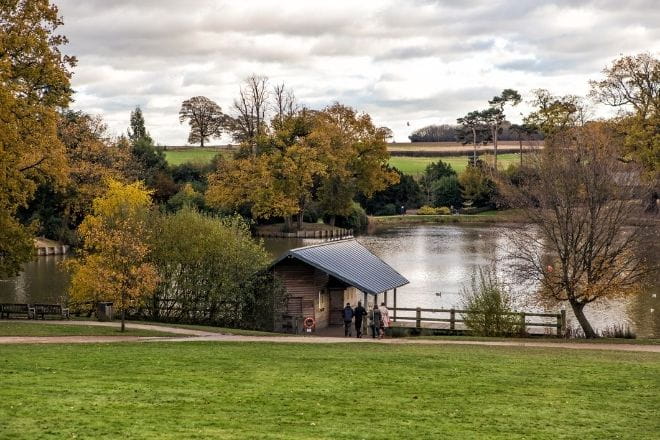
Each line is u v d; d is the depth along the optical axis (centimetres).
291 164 10719
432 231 12044
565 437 1759
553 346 3497
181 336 3750
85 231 4959
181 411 1881
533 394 2230
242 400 2034
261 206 10919
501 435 1753
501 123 17150
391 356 2925
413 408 2009
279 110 11844
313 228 11538
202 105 17475
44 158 4706
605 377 2514
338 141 11400
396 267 7681
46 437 1591
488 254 8731
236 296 4650
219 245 4706
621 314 5144
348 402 2055
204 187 12238
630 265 4178
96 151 9331
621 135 7088
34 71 4422
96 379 2259
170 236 4734
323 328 4703
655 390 2316
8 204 4925
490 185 14325
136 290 3831
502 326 4209
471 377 2475
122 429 1680
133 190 5512
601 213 4069
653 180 4431
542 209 4159
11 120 4150
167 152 16288
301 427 1762
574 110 8588
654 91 7194
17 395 1984
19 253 4756
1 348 2984
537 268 4153
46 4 4456
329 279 4881
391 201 15275
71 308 4997
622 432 1819
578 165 4144
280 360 2750
